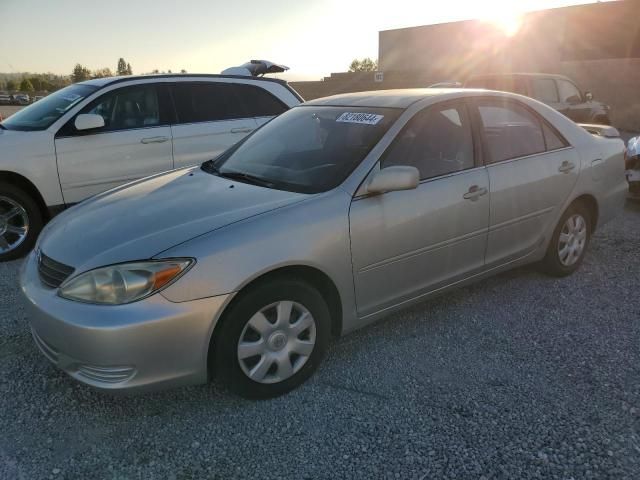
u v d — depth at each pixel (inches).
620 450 98.0
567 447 99.0
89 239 109.8
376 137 130.0
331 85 1304.1
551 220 165.0
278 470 94.9
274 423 107.2
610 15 1063.0
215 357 106.9
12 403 113.3
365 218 120.0
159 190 132.9
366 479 92.5
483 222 144.0
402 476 93.0
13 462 96.7
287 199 117.6
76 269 102.9
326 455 98.2
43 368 126.3
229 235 105.0
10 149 201.5
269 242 107.1
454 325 147.0
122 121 224.7
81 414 110.4
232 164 148.5
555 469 93.8
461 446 99.8
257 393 111.7
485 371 124.4
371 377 122.6
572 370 124.4
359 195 121.0
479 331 143.6
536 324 147.2
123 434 104.5
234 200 119.6
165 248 101.3
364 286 123.5
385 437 102.6
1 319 150.6
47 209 211.6
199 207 117.3
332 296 120.6
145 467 95.9
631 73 781.3
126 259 100.1
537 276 179.8
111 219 116.8
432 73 1325.0
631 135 662.5
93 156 217.2
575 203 172.7
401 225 126.0
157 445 101.4
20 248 204.4
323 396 115.6
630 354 131.1
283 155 141.3
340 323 123.3
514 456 97.0
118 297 98.0
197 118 240.7
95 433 104.7
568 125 174.1
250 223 108.3
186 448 100.6
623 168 190.1
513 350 133.9
